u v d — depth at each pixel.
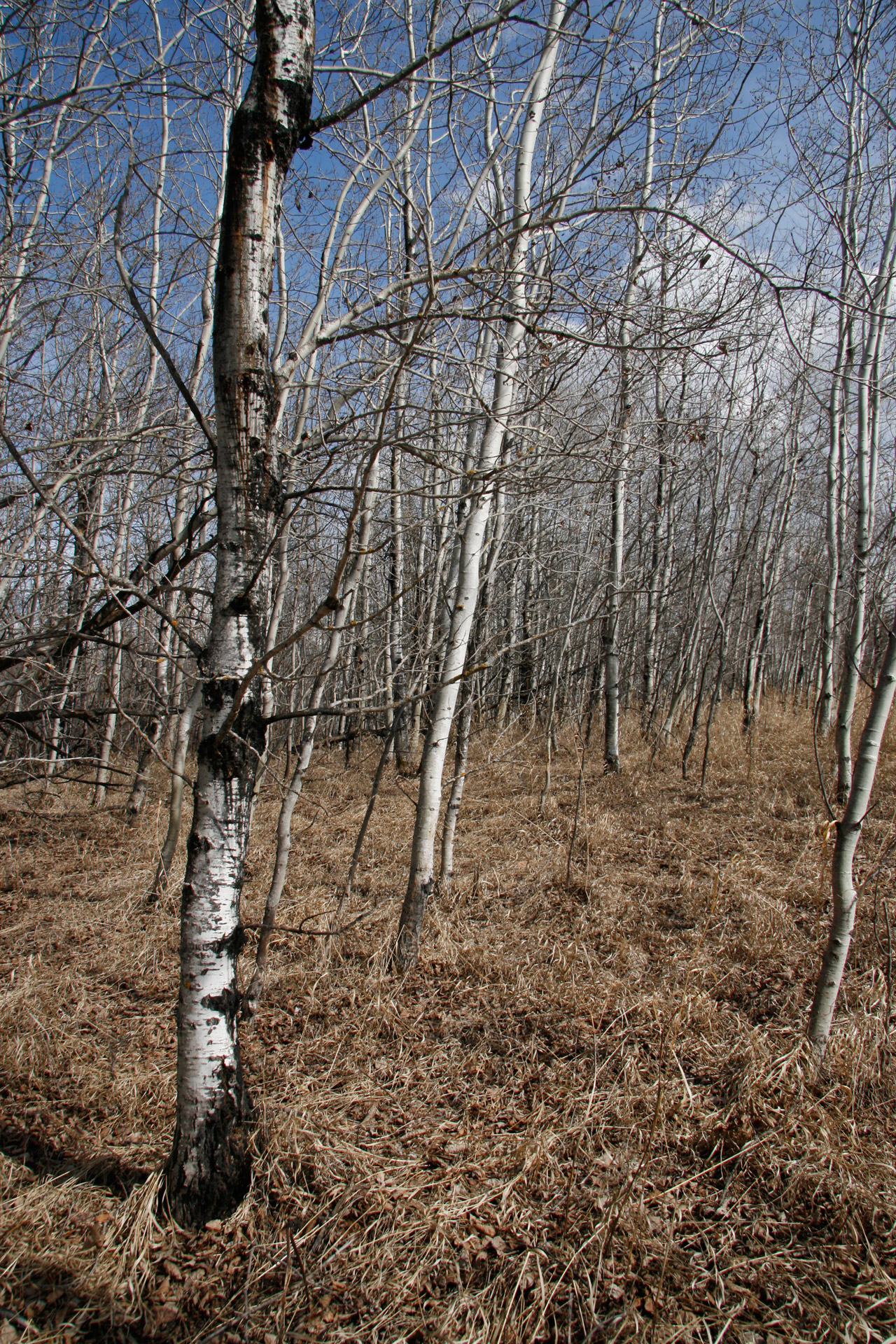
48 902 6.70
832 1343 2.40
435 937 5.48
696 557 12.69
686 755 10.34
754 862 6.59
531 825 8.43
